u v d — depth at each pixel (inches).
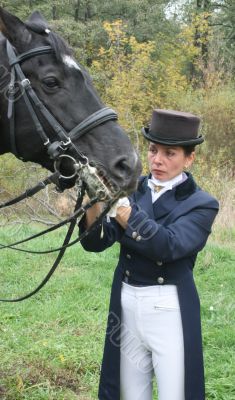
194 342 99.0
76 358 161.3
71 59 103.6
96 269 254.1
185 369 98.2
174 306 99.3
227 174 487.5
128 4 1013.8
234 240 333.1
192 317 99.4
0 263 257.9
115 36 639.8
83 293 219.6
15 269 251.8
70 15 1031.6
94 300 211.9
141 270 100.7
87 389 148.1
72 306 204.4
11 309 201.2
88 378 152.7
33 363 157.8
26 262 262.7
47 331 183.5
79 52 829.8
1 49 107.5
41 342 171.3
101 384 106.6
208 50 749.3
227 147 620.7
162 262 98.7
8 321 191.5
